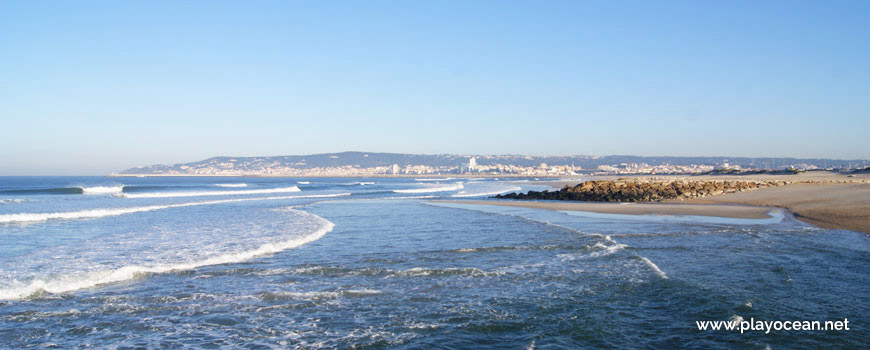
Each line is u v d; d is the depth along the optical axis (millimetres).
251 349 7520
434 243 16891
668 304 9305
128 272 12211
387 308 9375
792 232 18359
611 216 26250
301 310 9328
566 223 22906
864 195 32156
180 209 33594
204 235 19234
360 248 15969
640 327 8125
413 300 9867
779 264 12586
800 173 108688
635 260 13359
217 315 9078
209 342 7820
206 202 42844
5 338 7961
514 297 9969
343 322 8641
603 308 9148
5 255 14945
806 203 29656
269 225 22766
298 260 13930
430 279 11523
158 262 13727
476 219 25328
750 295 9758
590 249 15211
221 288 10875
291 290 10680
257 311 9289
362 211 31453
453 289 10625
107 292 10570
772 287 10312
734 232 18734
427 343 7609
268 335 8078
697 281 10883
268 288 10867
